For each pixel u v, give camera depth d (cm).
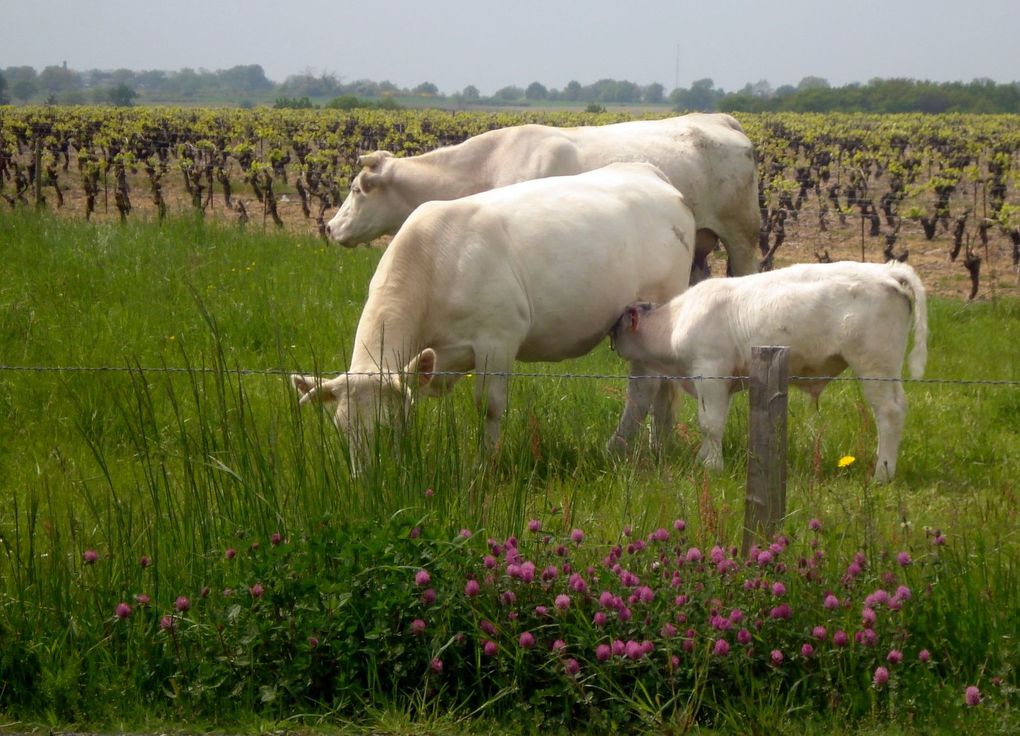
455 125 4753
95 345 1083
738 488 799
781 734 473
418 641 504
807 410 1033
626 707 482
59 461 697
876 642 501
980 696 492
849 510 667
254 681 502
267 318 1197
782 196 2853
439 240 847
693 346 902
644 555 550
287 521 576
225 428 610
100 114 5275
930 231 2541
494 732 480
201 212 1805
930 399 1103
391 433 619
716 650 482
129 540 566
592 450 888
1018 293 1934
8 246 1452
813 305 868
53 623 532
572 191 966
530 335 922
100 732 484
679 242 1045
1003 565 589
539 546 546
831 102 10512
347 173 2794
